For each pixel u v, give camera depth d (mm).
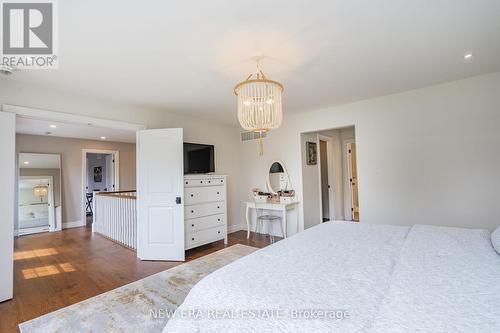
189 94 3172
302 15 1646
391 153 3406
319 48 2094
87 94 3078
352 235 1944
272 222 4758
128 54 2115
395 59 2334
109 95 3141
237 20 1686
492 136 2750
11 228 2393
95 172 8000
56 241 4543
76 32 1776
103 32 1784
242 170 5277
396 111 3357
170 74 2545
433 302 915
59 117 2924
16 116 2645
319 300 995
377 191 3514
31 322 1965
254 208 4824
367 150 3600
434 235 1760
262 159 4934
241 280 1196
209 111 4020
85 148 6211
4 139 2383
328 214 5562
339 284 1128
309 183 4605
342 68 2506
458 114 2938
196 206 3789
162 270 3053
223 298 1074
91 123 3195
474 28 1848
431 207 3121
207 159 4395
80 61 2217
